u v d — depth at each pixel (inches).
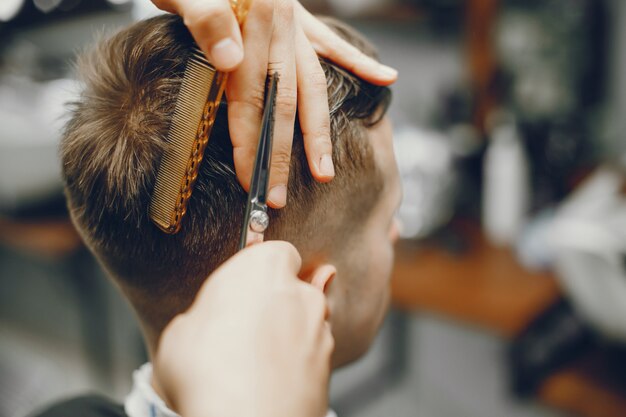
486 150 62.7
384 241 24.3
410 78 74.6
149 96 19.9
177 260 21.3
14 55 75.4
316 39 21.9
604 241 41.9
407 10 67.7
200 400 13.7
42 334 98.3
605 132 77.3
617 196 53.0
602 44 74.4
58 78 73.7
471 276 52.4
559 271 46.3
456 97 67.3
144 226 20.8
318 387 14.6
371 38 75.5
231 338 14.3
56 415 29.2
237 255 16.0
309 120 19.0
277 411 13.6
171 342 14.9
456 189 62.7
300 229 21.4
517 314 46.0
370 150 22.3
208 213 20.2
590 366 48.3
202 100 18.0
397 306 52.0
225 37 16.0
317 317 15.2
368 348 26.6
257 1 17.2
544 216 58.5
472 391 70.6
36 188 69.7
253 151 18.5
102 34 23.3
